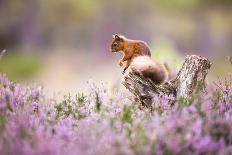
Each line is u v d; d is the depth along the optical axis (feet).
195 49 387.34
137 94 34.99
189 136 25.46
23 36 323.98
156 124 26.02
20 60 225.76
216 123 27.68
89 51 343.67
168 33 400.88
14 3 339.77
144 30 410.72
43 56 290.56
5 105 30.35
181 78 36.63
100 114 29.58
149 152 24.73
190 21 395.34
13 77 191.52
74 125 30.19
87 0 393.91
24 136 26.43
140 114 29.60
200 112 29.30
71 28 388.78
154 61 35.96
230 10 374.84
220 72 189.98
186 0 379.35
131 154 24.58
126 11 413.39
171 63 52.44
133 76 35.37
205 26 388.37
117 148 24.79
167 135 25.81
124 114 29.48
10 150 24.35
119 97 32.12
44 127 27.86
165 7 403.75
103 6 409.28
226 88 34.55
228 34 385.50
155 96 33.40
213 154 25.11
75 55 312.91
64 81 183.83
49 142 25.52
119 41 36.65
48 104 34.40
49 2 374.22
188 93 35.88
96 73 205.05
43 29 365.40
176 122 26.86
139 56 36.35
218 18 383.04
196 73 36.60
